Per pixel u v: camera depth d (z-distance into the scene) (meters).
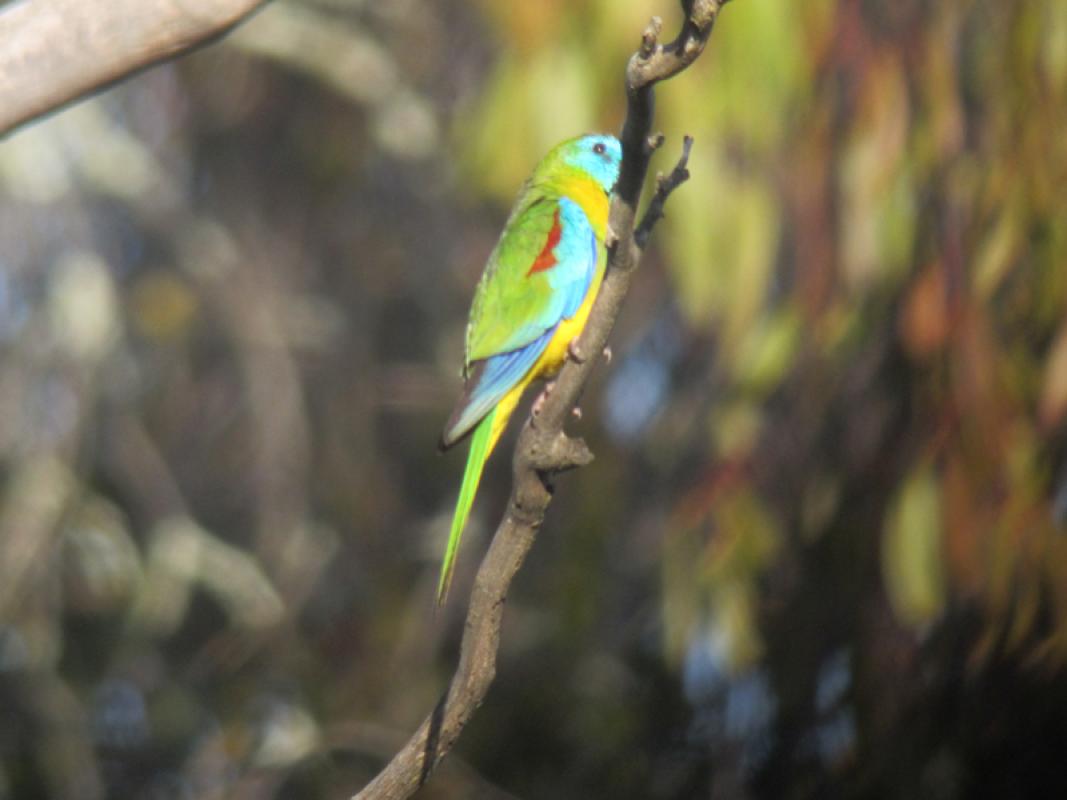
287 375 16.98
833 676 10.66
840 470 10.59
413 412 17.09
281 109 18.47
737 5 10.54
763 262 10.61
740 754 11.23
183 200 17.84
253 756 13.16
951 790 10.09
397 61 18.27
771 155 10.94
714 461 10.80
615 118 10.88
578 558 13.16
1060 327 9.71
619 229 5.61
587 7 10.89
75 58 5.48
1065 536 9.68
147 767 14.51
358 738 13.32
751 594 10.80
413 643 14.60
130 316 17.30
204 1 5.44
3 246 16.52
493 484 14.78
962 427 9.85
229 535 17.34
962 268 9.96
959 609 10.11
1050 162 9.89
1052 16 10.04
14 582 14.38
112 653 14.96
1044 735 9.85
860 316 10.40
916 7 10.48
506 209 14.90
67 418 15.56
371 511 16.53
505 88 11.08
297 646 14.62
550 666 13.52
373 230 18.30
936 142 10.19
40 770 13.98
